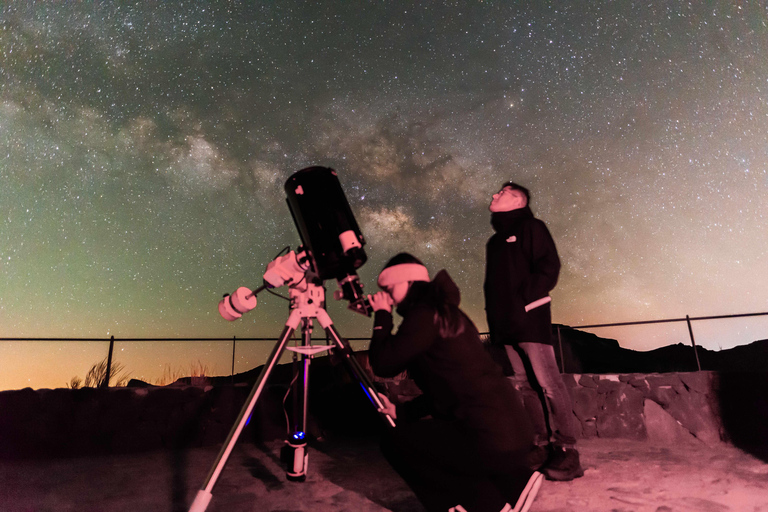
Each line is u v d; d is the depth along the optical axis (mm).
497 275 2748
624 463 2980
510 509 1604
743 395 3479
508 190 2945
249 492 2553
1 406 3523
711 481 2551
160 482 2820
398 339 1564
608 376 3857
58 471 3121
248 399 1723
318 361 4660
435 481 1680
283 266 2033
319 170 2072
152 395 3902
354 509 2250
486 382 1596
